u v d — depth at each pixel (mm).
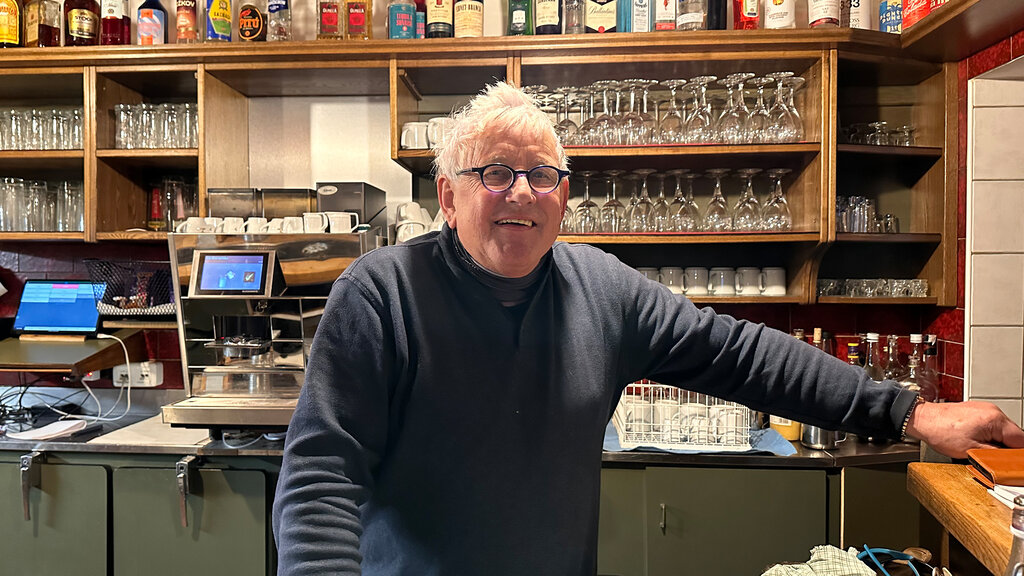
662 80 2479
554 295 1164
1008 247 2316
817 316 2637
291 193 2361
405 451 1046
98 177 2430
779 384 1162
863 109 2598
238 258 2117
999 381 2322
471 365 1061
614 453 2070
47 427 2293
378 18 2666
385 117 2697
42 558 2176
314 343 997
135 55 2348
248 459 2146
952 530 1019
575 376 1128
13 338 2654
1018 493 1000
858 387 1127
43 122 2498
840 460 2023
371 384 1006
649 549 2070
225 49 2311
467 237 1041
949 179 2383
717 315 1252
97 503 2160
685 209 2357
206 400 2172
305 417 948
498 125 1009
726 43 2217
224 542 2125
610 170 2445
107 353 2551
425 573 1037
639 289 1260
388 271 1071
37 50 2359
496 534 1054
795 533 2039
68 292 2672
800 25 2531
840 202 2369
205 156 2389
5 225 2531
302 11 2670
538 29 2303
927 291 2457
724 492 2051
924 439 1128
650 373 1275
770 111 2291
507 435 1065
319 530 868
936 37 2135
